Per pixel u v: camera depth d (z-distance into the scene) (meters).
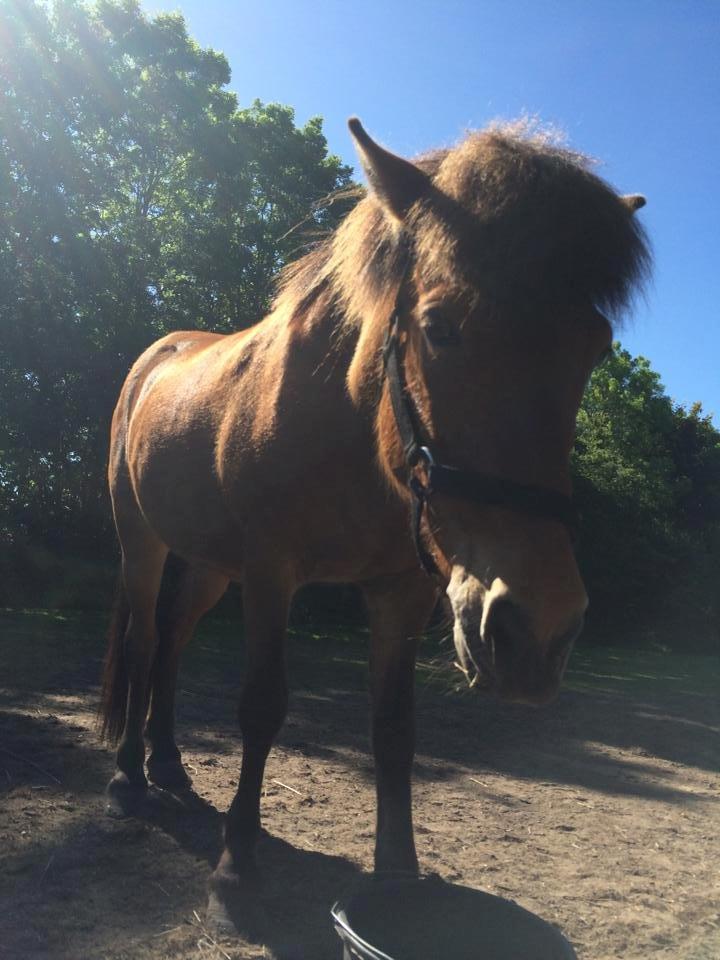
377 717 2.69
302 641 12.56
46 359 13.62
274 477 2.51
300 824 3.25
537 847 3.27
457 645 1.76
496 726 6.15
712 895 2.89
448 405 1.74
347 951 1.73
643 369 31.42
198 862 2.75
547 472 1.67
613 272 1.70
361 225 2.15
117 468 3.83
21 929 2.22
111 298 14.45
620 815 3.89
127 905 2.41
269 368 2.63
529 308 1.65
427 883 1.99
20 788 3.33
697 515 34.81
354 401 2.29
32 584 14.27
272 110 17.28
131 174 15.78
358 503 2.42
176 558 3.82
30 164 13.84
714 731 7.03
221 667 7.93
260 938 2.25
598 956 2.34
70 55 14.43
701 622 25.67
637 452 30.39
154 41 15.52
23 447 14.14
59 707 5.01
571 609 1.61
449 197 1.77
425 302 1.78
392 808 2.62
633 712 7.80
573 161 1.97
